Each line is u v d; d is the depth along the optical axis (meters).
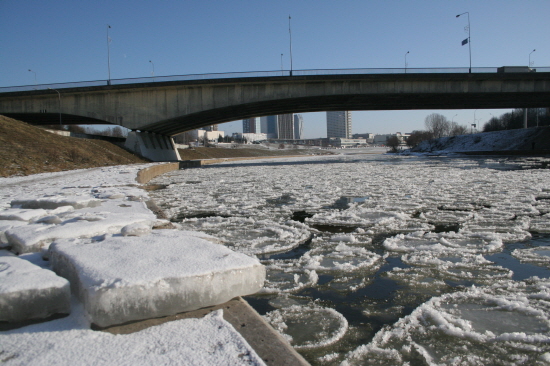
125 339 2.45
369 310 4.43
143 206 8.60
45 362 2.14
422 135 109.94
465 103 49.16
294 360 2.37
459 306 4.43
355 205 11.93
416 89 41.12
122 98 43.47
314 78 40.53
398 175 23.45
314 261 6.14
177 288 2.81
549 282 5.05
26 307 2.62
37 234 4.43
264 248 7.07
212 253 3.45
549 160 39.06
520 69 41.19
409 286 5.12
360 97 42.75
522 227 8.31
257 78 40.97
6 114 45.34
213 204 12.76
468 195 13.45
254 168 38.50
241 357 2.25
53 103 43.94
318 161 56.34
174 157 56.53
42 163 26.19
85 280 2.79
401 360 3.35
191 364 2.16
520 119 94.44
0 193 12.67
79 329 2.54
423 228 8.48
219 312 2.94
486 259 6.16
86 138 43.28
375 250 6.90
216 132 197.00
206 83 41.56
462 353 3.45
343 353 3.49
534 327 3.88
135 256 3.28
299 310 4.43
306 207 11.79
